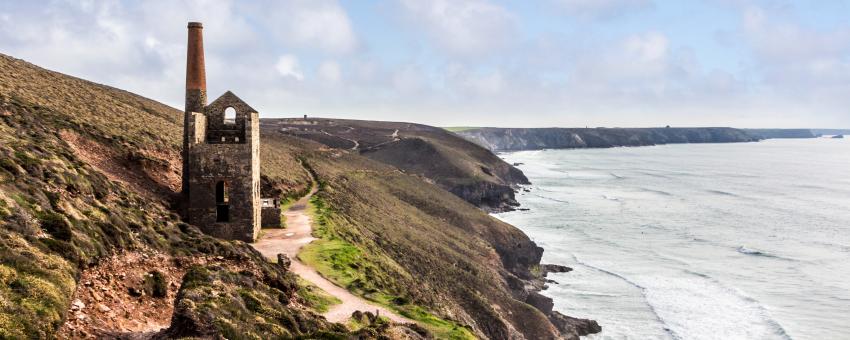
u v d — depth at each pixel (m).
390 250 56.50
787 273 73.44
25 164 24.31
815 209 123.56
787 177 195.25
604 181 182.38
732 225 105.38
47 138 34.16
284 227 48.22
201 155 39.41
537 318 54.53
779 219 111.56
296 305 26.19
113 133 48.06
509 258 78.50
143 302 19.81
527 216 114.94
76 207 22.89
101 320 17.22
